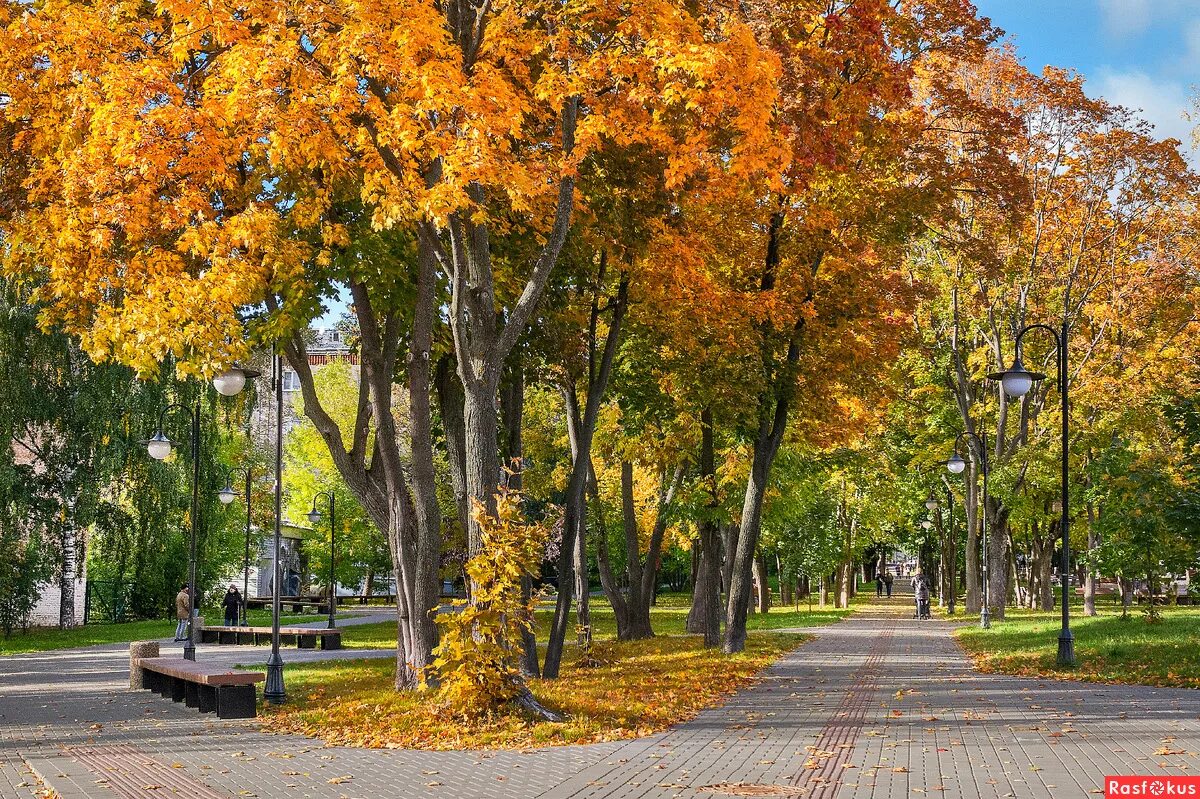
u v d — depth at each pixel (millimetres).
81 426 35844
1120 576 29297
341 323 28922
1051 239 39031
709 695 17641
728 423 24109
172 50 15109
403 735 13742
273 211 16359
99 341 16219
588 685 19203
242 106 14641
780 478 33250
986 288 41406
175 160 15273
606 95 16312
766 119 15047
